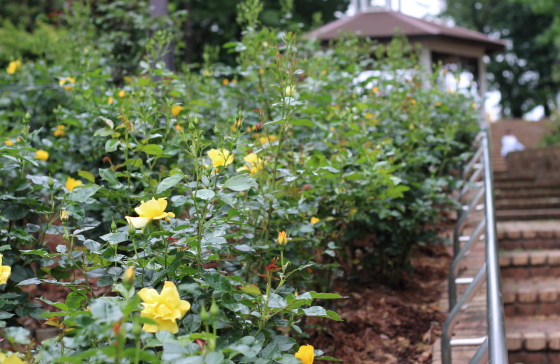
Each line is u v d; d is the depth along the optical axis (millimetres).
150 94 3160
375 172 3084
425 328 3557
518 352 3418
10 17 14977
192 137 1893
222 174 2186
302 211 2602
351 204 3133
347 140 3309
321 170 2354
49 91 3938
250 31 4023
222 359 1147
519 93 34219
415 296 4062
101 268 1726
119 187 2068
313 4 19000
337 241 3287
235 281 1660
